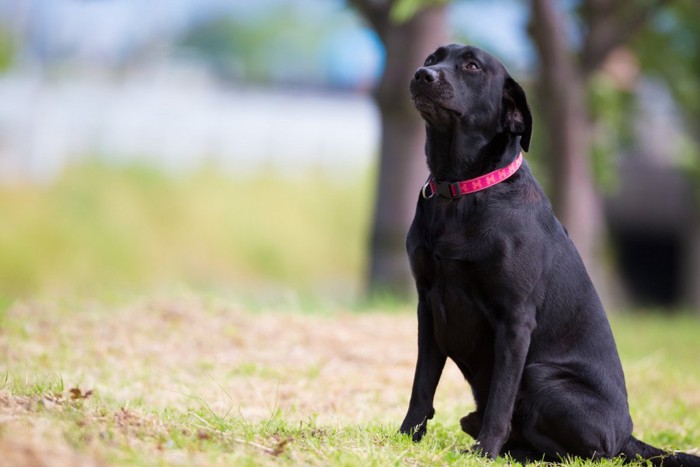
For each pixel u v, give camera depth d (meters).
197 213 26.25
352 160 32.34
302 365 9.30
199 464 4.93
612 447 6.23
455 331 6.24
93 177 25.69
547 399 6.17
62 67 34.09
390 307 12.45
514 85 6.30
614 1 15.99
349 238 28.83
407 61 14.53
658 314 18.86
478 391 6.44
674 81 19.19
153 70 35.62
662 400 9.17
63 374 8.22
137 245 24.03
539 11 14.85
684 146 21.42
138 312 10.63
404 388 8.80
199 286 17.19
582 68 16.28
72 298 11.34
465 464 5.70
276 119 32.84
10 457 4.34
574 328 6.36
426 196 6.29
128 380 8.31
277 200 28.64
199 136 30.16
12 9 41.53
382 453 5.66
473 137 6.27
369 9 14.91
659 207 26.09
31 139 26.19
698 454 7.16
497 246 6.00
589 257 16.06
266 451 5.50
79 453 4.67
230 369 8.98
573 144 15.70
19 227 22.59
